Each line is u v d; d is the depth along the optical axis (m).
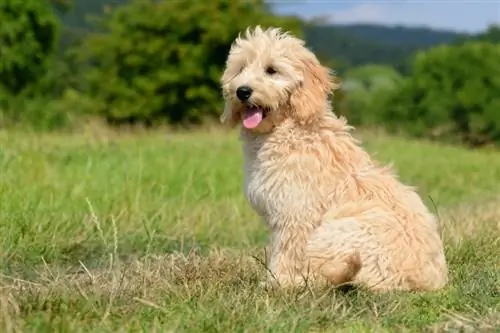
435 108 34.81
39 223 8.87
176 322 5.55
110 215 9.51
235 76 7.53
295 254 6.98
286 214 6.98
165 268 7.46
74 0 44.72
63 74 36.84
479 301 6.24
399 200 6.98
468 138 33.91
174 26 33.75
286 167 7.00
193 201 11.52
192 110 33.31
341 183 6.99
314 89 7.26
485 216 10.45
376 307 6.10
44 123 30.12
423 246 6.80
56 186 10.94
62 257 8.30
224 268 7.54
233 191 12.86
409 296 6.40
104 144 18.36
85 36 37.88
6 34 34.00
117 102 33.81
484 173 19.00
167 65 33.78
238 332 5.50
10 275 7.46
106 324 5.57
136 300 6.12
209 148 19.83
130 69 34.25
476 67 34.84
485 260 7.93
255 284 6.96
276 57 7.25
